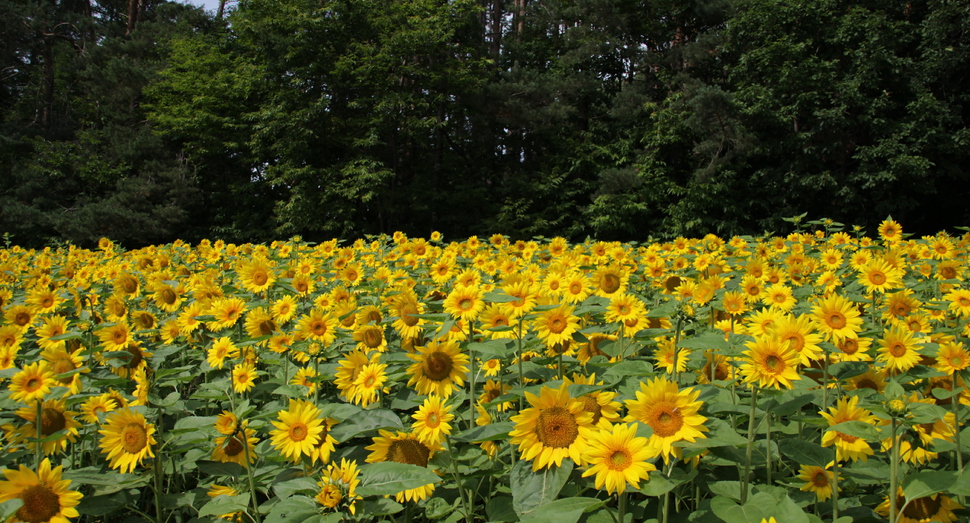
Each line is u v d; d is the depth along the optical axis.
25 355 3.98
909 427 2.08
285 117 25.16
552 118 27.61
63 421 2.76
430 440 2.32
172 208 25.66
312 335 3.89
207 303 4.41
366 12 27.08
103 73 29.61
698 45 25.31
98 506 2.50
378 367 2.99
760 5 24.23
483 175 29.28
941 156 22.83
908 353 2.67
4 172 26.98
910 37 23.39
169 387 4.11
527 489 1.97
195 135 28.09
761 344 2.17
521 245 8.67
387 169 25.70
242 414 2.59
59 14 33.50
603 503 1.86
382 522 2.37
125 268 7.90
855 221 23.52
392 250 8.45
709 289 3.97
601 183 25.62
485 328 2.87
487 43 33.88
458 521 2.49
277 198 28.69
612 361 3.26
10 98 34.69
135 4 36.22
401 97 25.67
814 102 22.58
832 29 23.33
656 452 1.86
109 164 27.20
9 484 2.06
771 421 2.67
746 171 25.78
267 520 2.04
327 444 2.44
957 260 5.96
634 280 5.88
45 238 24.52
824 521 2.29
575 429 1.96
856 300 4.50
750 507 1.98
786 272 6.22
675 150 26.20
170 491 3.19
